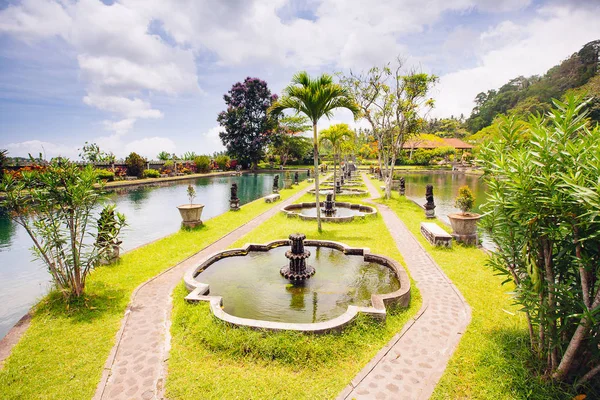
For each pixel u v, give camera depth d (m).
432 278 5.56
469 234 7.60
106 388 2.94
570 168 2.30
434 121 61.66
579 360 2.68
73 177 4.68
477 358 3.23
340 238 8.29
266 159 55.69
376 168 36.12
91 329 3.97
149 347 3.58
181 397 2.80
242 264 6.33
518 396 2.69
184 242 8.10
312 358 3.24
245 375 3.07
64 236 4.62
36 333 3.88
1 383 3.00
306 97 8.12
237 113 42.41
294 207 13.75
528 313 2.95
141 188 24.20
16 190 4.40
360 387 2.89
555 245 2.72
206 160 37.88
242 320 3.73
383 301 4.21
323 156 60.12
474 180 29.91
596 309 2.15
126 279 5.64
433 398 2.75
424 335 3.73
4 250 8.72
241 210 13.33
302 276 5.47
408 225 9.98
